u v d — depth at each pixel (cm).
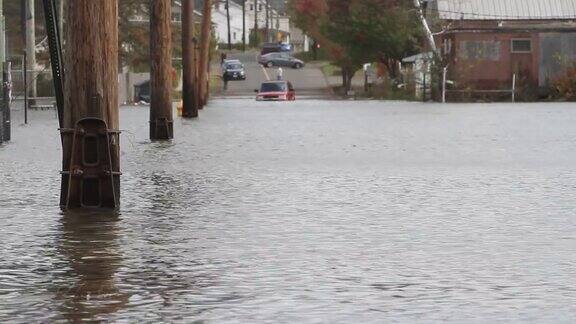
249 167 4994
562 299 2173
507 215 3378
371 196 3872
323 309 2089
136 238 2928
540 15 15675
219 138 7100
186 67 10119
